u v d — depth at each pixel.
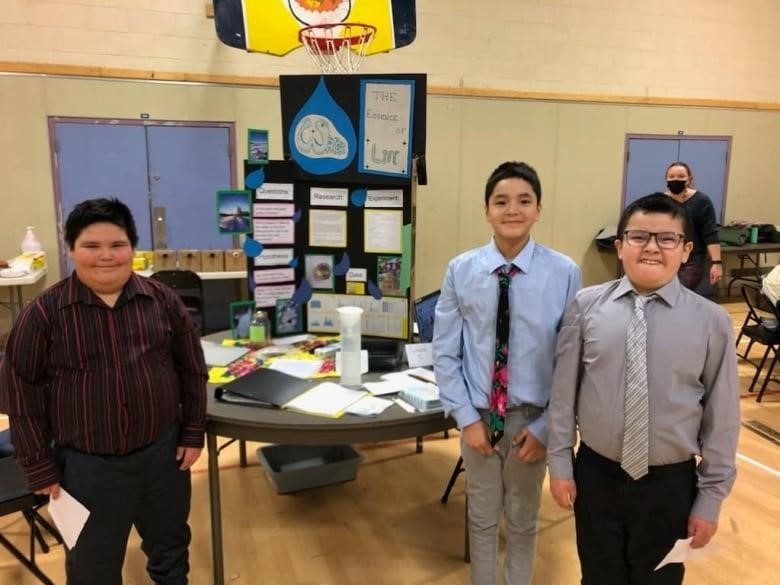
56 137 4.73
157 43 4.88
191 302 4.09
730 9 6.44
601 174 6.33
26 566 1.93
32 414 1.53
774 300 3.80
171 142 5.00
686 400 1.35
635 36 6.18
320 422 1.77
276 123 5.23
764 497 2.73
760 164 6.91
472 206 5.96
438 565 2.23
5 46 4.56
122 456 1.60
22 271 4.24
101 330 1.53
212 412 1.85
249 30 4.31
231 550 2.32
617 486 1.44
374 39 4.49
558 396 1.52
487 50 5.75
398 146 2.39
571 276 1.69
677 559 1.42
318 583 2.13
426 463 3.06
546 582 2.14
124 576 2.15
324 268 2.59
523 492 1.73
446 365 1.75
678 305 1.37
